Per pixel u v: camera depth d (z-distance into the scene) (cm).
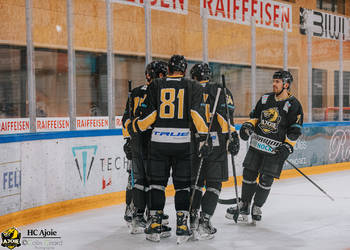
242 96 996
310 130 1059
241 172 929
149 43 841
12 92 721
